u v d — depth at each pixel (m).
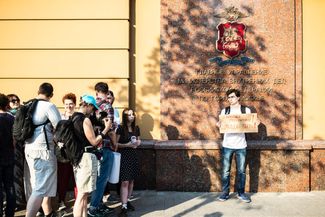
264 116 7.05
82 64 7.06
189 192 6.82
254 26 7.06
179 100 7.04
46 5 7.05
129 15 7.11
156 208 5.96
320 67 7.16
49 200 5.29
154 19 7.17
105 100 5.47
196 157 6.82
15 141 5.11
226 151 6.36
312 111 7.14
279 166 6.82
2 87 7.07
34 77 7.06
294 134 7.06
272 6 7.07
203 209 5.90
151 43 7.16
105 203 6.32
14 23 7.05
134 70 7.18
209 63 7.05
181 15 7.05
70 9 7.04
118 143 5.65
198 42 7.05
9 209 5.19
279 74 7.06
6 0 7.03
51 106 5.04
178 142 6.88
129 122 5.79
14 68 7.06
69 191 6.94
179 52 7.05
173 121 7.03
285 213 5.70
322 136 7.14
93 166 4.72
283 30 7.06
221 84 7.05
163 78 7.04
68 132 4.64
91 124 4.73
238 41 7.03
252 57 7.06
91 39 7.05
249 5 7.06
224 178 6.36
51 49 7.06
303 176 6.82
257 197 6.54
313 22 7.16
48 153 4.97
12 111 6.07
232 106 6.39
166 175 6.84
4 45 7.04
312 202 6.24
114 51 7.05
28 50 7.07
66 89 7.06
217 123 6.38
